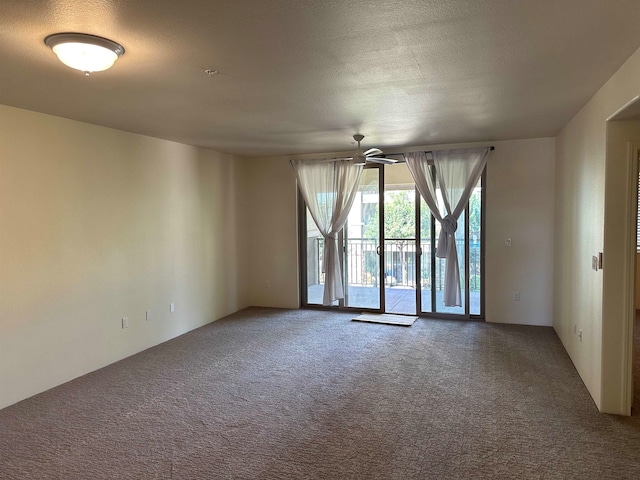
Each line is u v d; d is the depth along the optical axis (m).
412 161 5.81
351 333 5.31
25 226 3.59
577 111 3.92
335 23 2.04
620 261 3.04
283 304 6.77
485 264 5.73
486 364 4.18
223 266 6.26
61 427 3.06
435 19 2.02
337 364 4.26
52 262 3.81
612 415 3.11
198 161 5.73
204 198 5.84
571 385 3.65
